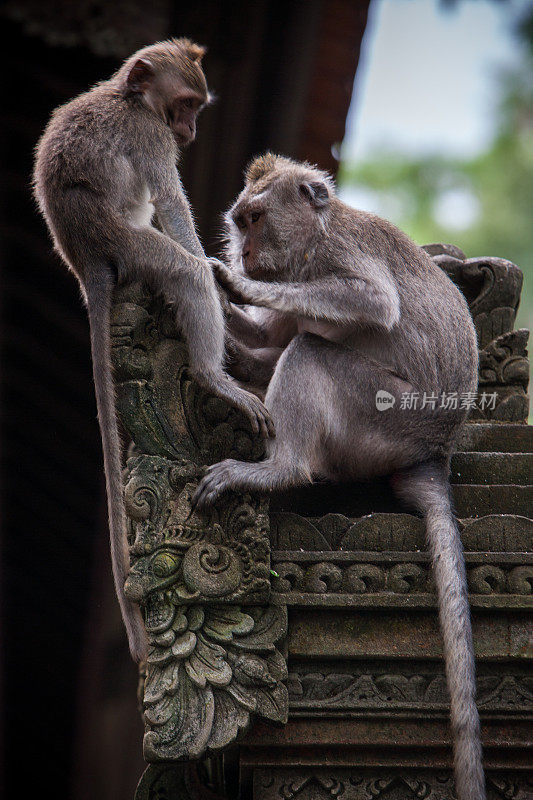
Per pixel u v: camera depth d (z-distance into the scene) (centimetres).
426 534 855
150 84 1012
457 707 785
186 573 805
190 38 1322
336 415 908
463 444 991
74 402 1739
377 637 827
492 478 952
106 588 1755
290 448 872
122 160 964
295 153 1448
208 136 1355
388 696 820
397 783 823
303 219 987
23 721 1909
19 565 1820
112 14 1414
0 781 1889
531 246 2636
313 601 820
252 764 817
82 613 1831
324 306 925
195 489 827
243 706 785
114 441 841
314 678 823
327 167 1538
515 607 829
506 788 821
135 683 1831
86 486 1770
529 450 991
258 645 804
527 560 841
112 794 1820
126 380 842
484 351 1053
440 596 816
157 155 984
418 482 900
